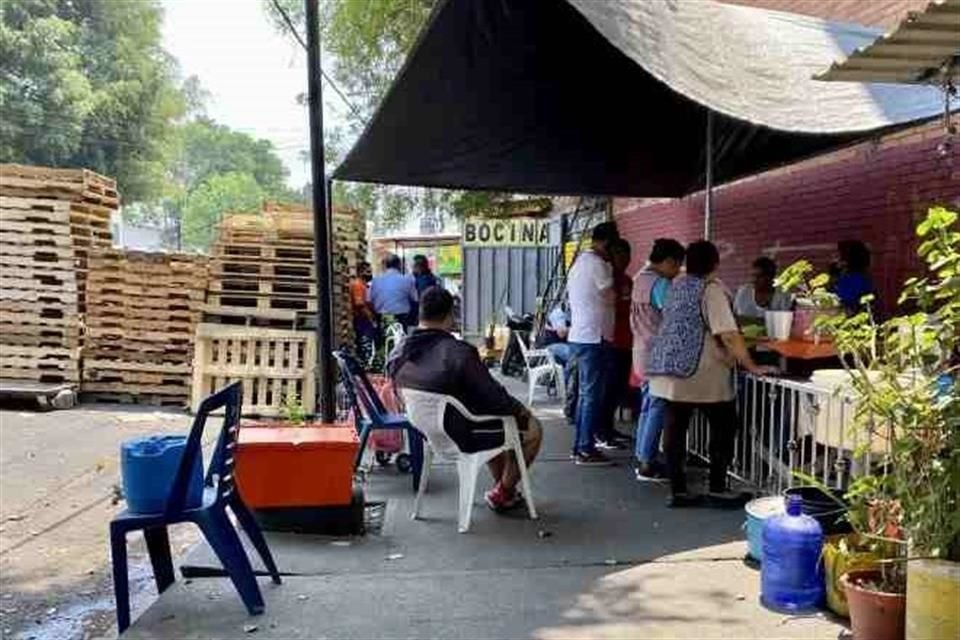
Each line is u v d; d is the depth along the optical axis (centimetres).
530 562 454
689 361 539
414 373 516
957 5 342
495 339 1516
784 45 602
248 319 1044
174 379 1067
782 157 824
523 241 1664
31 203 1061
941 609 301
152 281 1070
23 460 780
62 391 1038
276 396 1005
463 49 612
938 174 639
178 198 5141
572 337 674
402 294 1299
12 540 568
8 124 2977
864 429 388
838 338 361
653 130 798
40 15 3178
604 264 665
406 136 744
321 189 575
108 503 649
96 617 450
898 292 684
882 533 354
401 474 658
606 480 625
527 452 548
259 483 499
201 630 372
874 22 758
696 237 1145
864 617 334
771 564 394
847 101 540
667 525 516
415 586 421
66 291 1066
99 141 3338
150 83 3616
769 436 557
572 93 708
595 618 381
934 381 326
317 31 562
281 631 371
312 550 475
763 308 686
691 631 367
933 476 316
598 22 497
